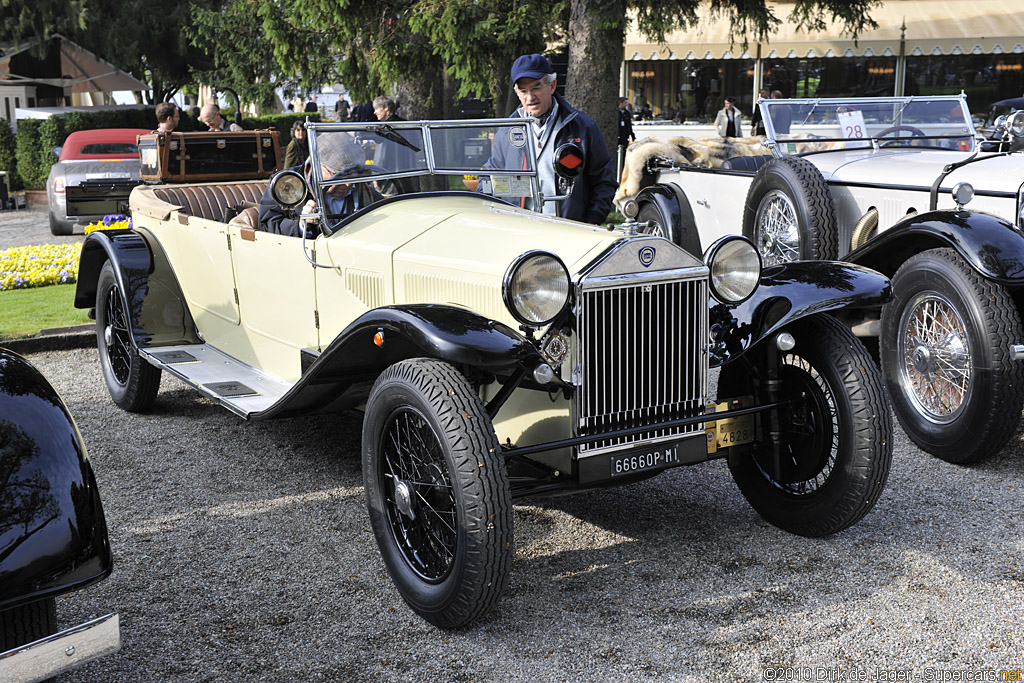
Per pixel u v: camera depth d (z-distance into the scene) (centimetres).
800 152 694
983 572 331
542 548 361
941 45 1720
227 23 1700
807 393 354
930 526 372
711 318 344
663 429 334
